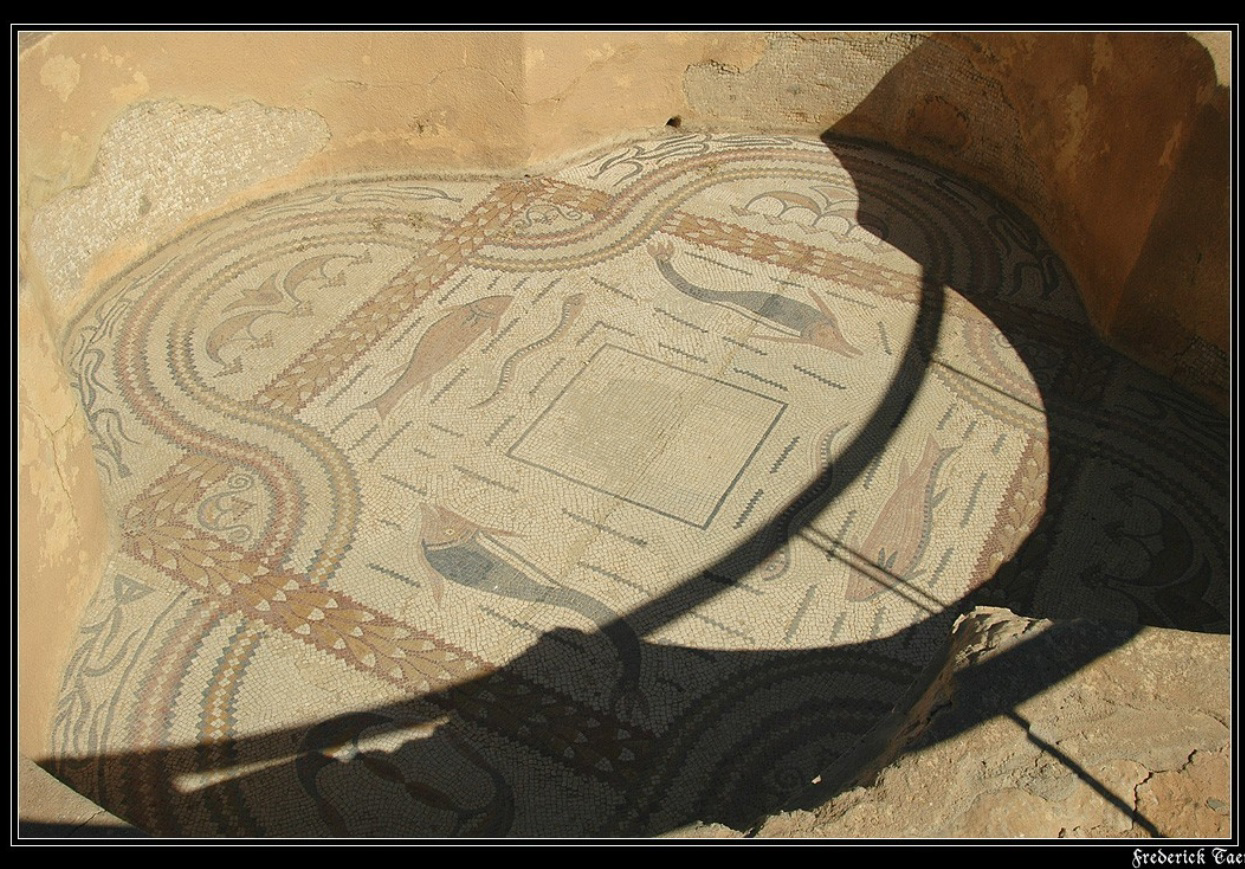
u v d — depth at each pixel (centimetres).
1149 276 566
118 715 425
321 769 410
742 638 452
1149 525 501
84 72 578
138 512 498
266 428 536
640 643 450
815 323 602
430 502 503
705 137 756
